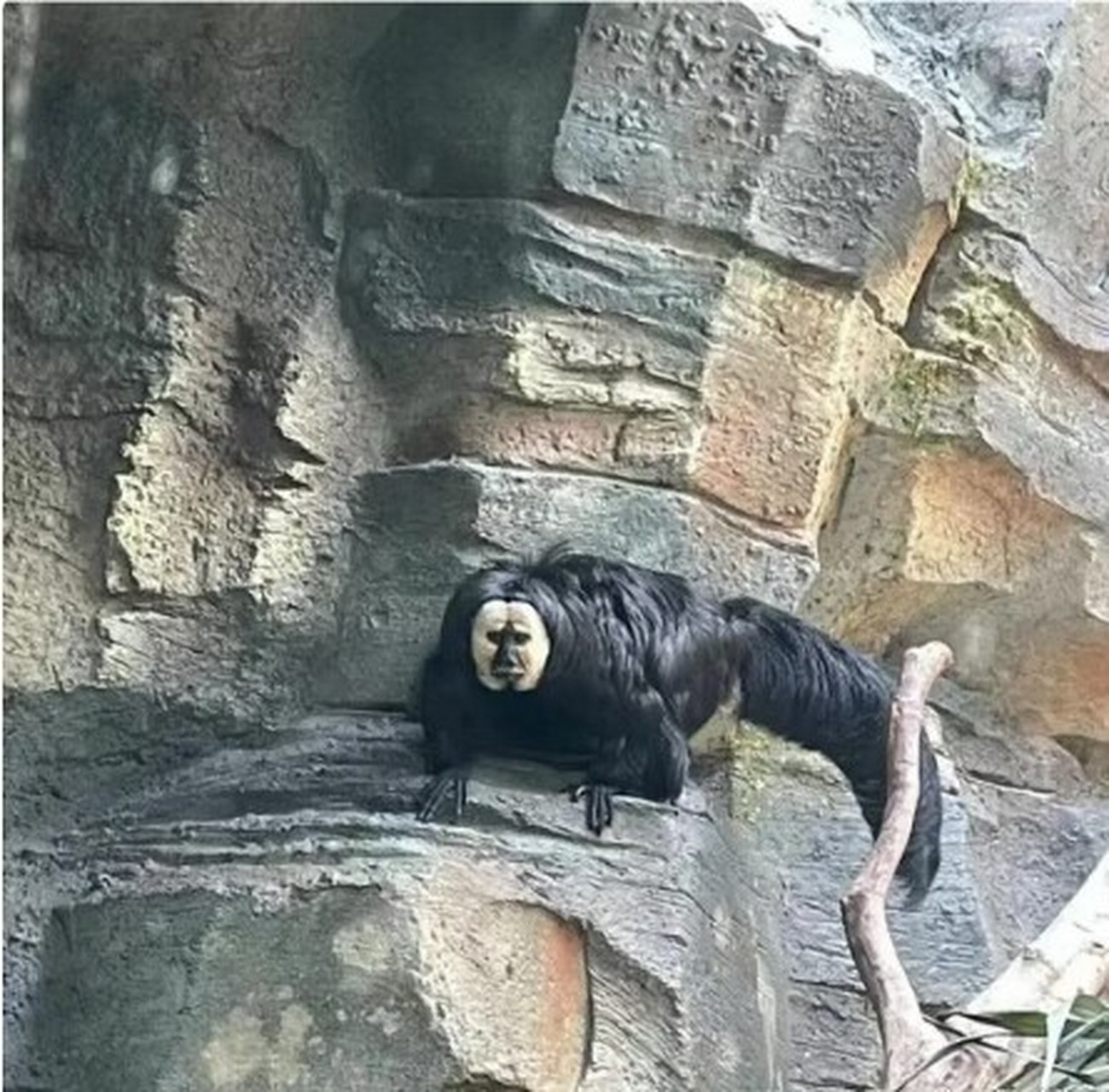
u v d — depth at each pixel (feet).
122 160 22.08
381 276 22.53
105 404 21.79
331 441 22.35
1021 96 25.57
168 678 21.86
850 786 23.38
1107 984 15.99
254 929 19.10
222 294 22.15
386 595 22.20
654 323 22.65
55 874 20.71
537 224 22.41
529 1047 18.89
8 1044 19.56
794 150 22.91
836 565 24.82
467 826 20.01
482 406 22.52
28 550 21.57
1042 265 25.34
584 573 21.03
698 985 19.83
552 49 22.38
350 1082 18.53
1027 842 25.58
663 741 20.63
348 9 22.11
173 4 21.44
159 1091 18.83
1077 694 26.23
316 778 21.35
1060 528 25.45
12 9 20.72
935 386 24.52
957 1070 14.89
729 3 22.57
